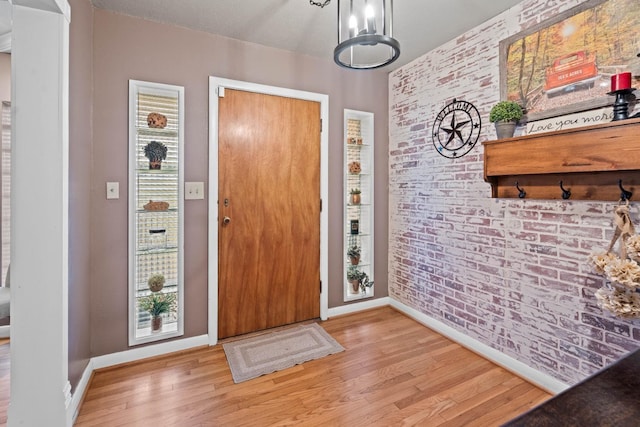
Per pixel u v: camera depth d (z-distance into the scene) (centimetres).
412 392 178
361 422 155
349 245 304
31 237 137
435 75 253
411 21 212
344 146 287
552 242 177
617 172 149
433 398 173
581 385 59
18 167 135
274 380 189
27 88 136
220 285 238
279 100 256
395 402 169
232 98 238
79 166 171
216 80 229
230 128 238
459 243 236
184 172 221
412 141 279
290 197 263
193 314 227
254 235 250
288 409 164
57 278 140
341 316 287
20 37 135
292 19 210
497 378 192
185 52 220
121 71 202
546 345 181
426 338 244
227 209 239
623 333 149
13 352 136
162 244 221
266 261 255
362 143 306
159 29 212
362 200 310
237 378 190
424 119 266
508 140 176
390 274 310
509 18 197
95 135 196
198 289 228
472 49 221
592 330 160
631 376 61
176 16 206
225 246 239
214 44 229
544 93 177
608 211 153
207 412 162
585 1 159
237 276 245
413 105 277
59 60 140
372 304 305
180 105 219
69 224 155
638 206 143
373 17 138
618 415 50
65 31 142
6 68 275
